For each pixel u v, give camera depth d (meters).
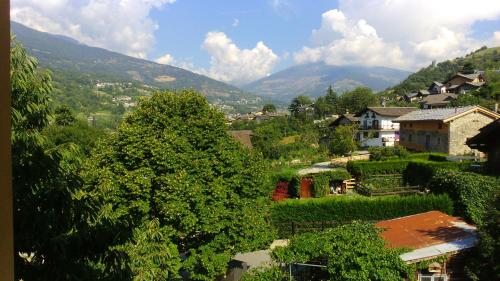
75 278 4.45
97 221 5.12
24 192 4.53
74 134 27.62
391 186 35.38
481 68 129.62
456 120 41.25
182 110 15.28
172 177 13.65
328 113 112.62
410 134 50.66
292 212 23.75
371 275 12.34
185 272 17.47
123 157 14.22
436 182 23.66
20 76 5.38
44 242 4.36
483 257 12.48
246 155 16.88
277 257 14.39
